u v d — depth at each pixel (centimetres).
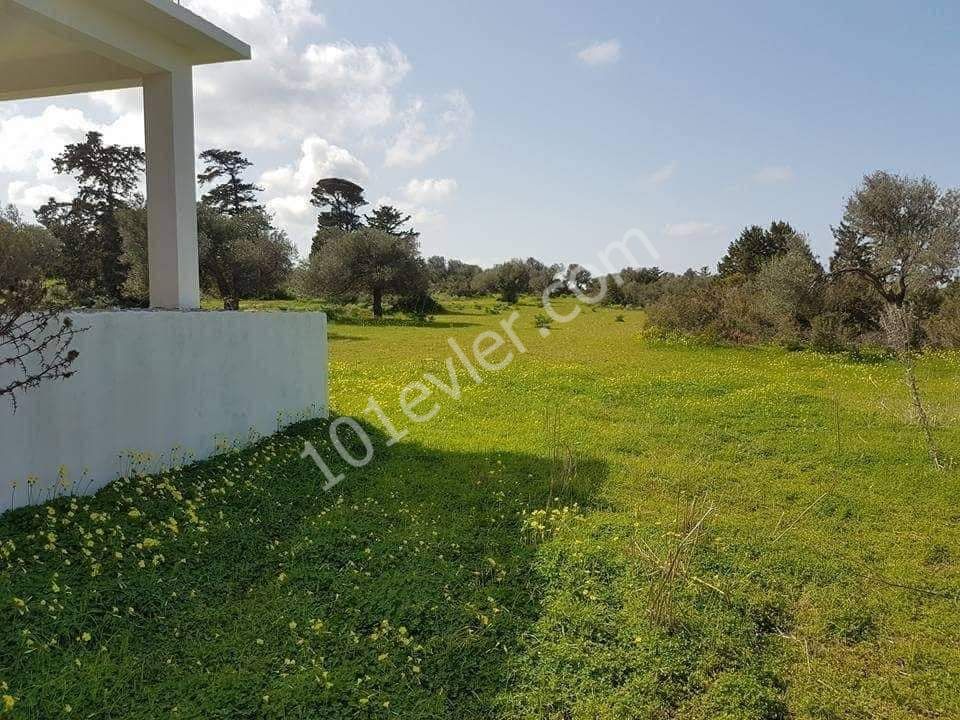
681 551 370
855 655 324
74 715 253
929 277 1702
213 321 581
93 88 671
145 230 2472
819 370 1281
